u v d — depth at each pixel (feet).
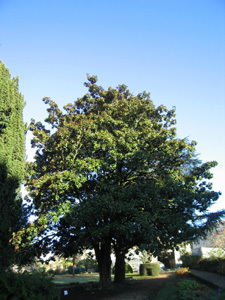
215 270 53.57
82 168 43.70
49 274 24.16
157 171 48.62
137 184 44.14
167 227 42.29
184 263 78.95
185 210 46.09
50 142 50.62
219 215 51.72
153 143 50.24
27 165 49.78
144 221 38.60
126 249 49.21
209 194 46.57
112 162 45.19
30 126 56.80
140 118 54.13
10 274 20.98
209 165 51.98
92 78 62.85
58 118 59.36
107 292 44.75
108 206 39.63
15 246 40.04
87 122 46.83
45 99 59.67
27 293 19.85
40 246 48.14
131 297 39.34
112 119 48.93
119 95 61.46
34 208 47.98
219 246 65.31
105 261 50.21
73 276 97.25
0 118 35.55
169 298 33.60
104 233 40.88
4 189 32.07
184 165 60.29
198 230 45.78
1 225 30.83
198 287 33.55
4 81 36.88
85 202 42.14
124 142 45.01
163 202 43.14
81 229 42.04
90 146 46.91
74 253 50.85
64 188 42.63
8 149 34.50
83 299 39.42
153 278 66.54
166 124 59.11
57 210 44.24
